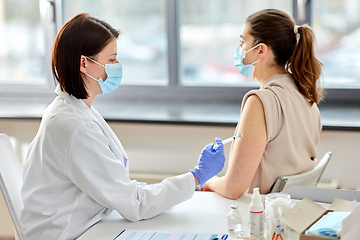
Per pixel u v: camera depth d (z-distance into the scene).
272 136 1.39
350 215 0.89
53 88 3.02
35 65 3.05
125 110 2.58
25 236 1.13
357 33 2.43
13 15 2.99
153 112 2.49
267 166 1.43
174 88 2.85
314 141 1.57
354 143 2.06
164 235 1.11
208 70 2.81
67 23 1.24
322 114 2.28
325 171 2.14
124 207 1.19
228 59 2.75
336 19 2.45
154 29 2.83
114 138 1.44
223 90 2.77
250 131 1.35
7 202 1.04
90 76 1.29
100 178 1.19
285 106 1.40
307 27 1.45
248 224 1.16
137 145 2.41
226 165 2.30
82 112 1.25
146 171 2.43
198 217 1.23
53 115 1.22
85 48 1.24
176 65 2.81
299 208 1.04
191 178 1.29
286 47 1.46
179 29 2.79
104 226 1.20
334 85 2.54
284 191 1.26
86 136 1.18
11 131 2.55
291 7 2.53
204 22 2.73
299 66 1.44
